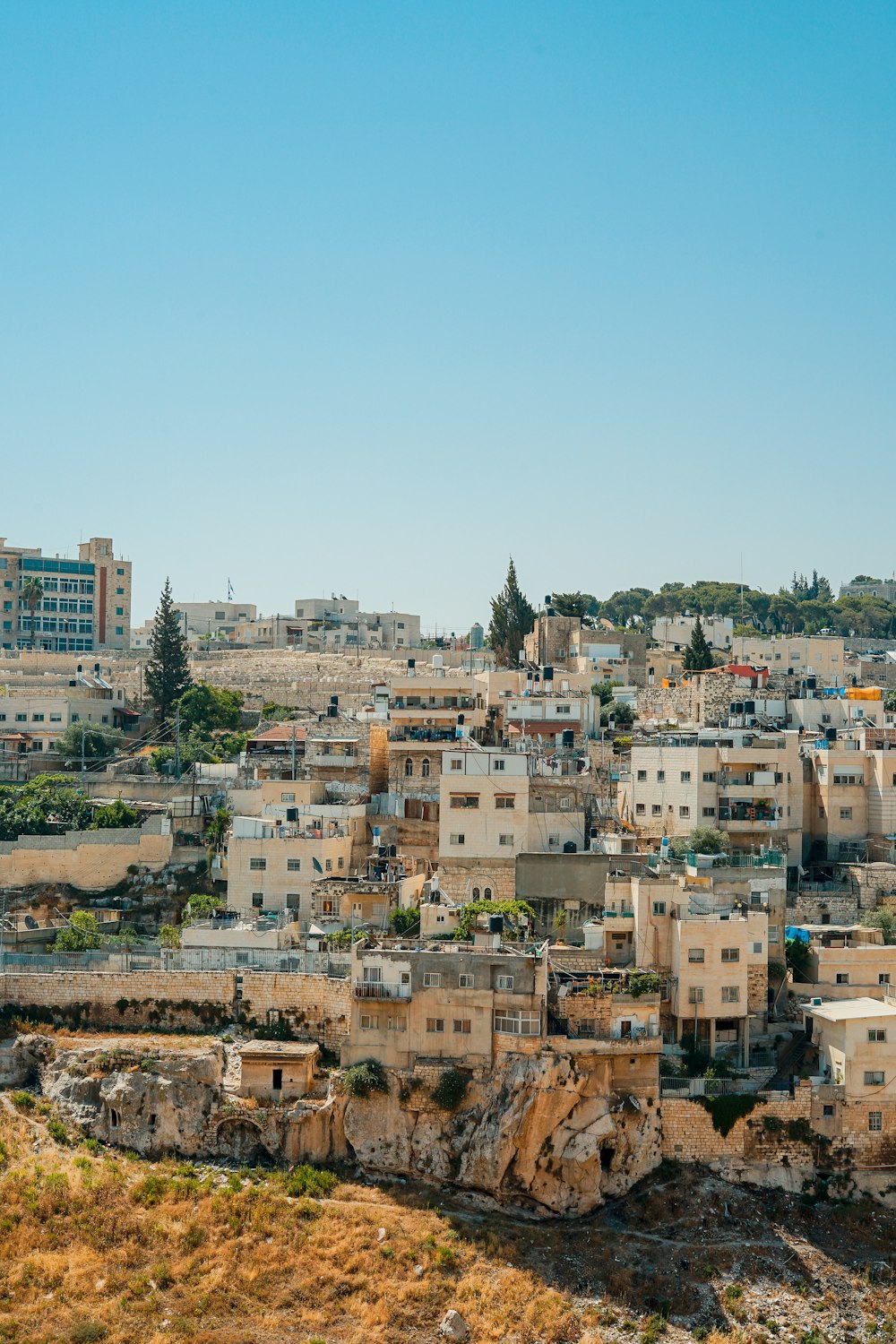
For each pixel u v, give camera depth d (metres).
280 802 143.00
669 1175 102.69
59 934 123.31
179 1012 111.56
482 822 129.38
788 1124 104.00
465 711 152.62
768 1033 110.56
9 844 136.25
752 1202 101.69
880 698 167.00
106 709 196.00
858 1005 108.56
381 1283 93.56
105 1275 92.75
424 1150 103.25
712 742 138.50
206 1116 104.56
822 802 136.75
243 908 126.00
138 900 135.62
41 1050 109.88
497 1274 94.94
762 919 111.06
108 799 156.50
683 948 108.38
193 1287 92.69
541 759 142.00
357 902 122.00
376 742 147.50
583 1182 100.69
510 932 113.12
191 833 140.25
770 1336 92.00
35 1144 103.75
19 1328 87.75
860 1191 103.25
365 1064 105.12
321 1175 102.44
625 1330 91.56
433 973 105.00
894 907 122.50
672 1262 97.00
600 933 112.94
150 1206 98.44
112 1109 105.12
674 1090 104.38
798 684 181.38
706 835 126.25
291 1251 95.56
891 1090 104.81
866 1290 96.06
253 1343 88.25
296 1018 109.62
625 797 139.00
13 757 173.88
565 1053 102.38
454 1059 104.38
